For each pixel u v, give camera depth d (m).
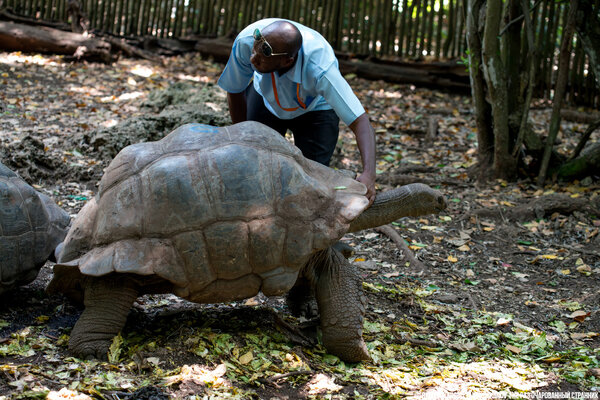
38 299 3.85
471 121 8.70
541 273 5.07
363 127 3.50
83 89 8.14
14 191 3.59
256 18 10.25
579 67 9.29
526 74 6.78
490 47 6.36
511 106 6.89
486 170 6.89
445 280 4.85
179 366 3.11
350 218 3.19
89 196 5.50
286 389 3.05
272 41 3.30
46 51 9.43
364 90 9.60
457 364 3.48
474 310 4.30
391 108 8.91
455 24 9.97
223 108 7.05
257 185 3.10
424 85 10.00
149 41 10.17
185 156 3.14
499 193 6.52
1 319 3.52
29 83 8.12
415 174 6.94
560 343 3.93
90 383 2.84
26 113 7.01
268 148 3.23
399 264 5.09
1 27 9.26
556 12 9.58
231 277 3.05
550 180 6.85
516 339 3.88
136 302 3.89
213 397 2.84
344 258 3.48
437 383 3.21
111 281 3.13
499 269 5.12
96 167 5.86
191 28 10.47
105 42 9.54
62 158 5.91
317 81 3.46
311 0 10.12
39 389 2.74
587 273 5.00
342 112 3.49
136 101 7.76
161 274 2.96
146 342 3.31
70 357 3.09
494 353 3.68
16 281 3.51
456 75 9.91
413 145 7.79
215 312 3.84
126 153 3.25
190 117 6.47
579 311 4.29
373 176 3.44
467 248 5.40
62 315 3.65
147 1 10.23
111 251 3.00
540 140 6.86
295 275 3.15
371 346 3.59
